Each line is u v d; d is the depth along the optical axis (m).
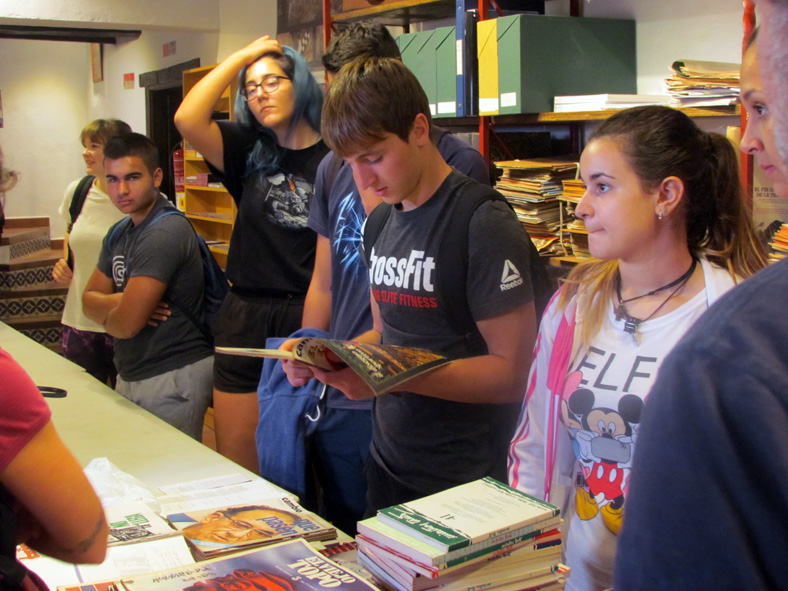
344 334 2.10
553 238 2.85
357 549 1.34
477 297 1.48
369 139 1.39
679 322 1.22
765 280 0.51
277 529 1.45
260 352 1.37
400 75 1.42
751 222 1.28
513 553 1.13
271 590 1.14
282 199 2.50
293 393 2.09
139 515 1.50
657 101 2.66
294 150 2.51
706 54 2.73
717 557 0.48
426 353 1.44
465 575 1.09
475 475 1.58
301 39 5.00
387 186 1.46
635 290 1.27
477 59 2.90
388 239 1.60
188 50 6.55
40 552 0.99
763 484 0.47
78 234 3.85
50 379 2.74
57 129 9.64
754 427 0.47
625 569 0.53
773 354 0.48
